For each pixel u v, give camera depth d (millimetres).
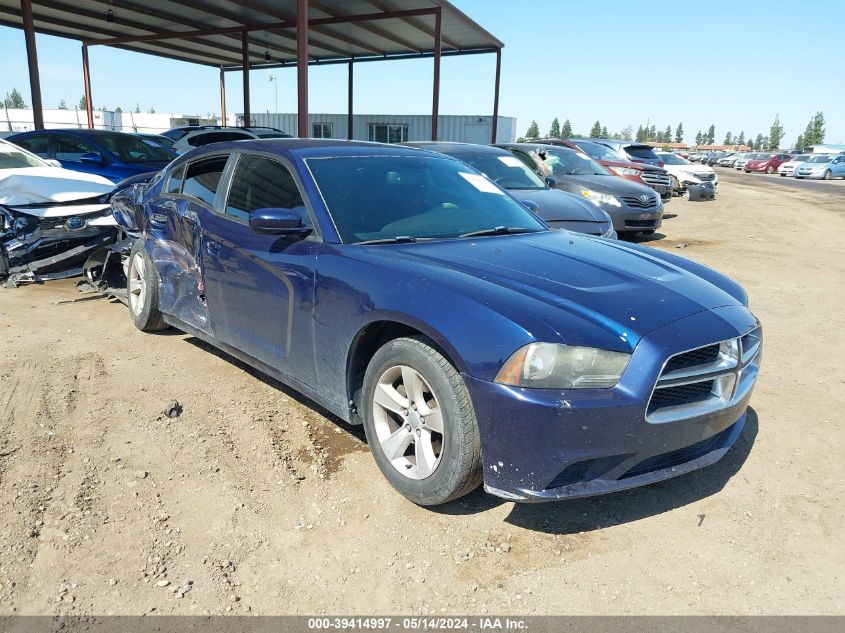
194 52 25234
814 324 6117
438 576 2508
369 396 3074
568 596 2416
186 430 3598
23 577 2410
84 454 3301
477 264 3049
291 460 3324
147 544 2623
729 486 3215
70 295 6535
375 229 3400
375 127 33688
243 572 2492
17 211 6309
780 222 14336
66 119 40500
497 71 23469
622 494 3133
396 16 18328
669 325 2629
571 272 3041
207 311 4195
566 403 2410
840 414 4078
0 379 4230
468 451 2641
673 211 16250
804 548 2732
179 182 4621
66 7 18047
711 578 2533
